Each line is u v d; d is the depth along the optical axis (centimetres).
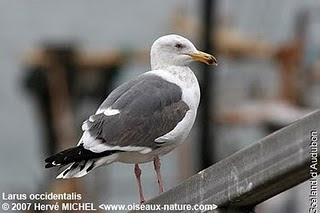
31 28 4109
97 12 4222
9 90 3719
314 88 3216
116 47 3325
